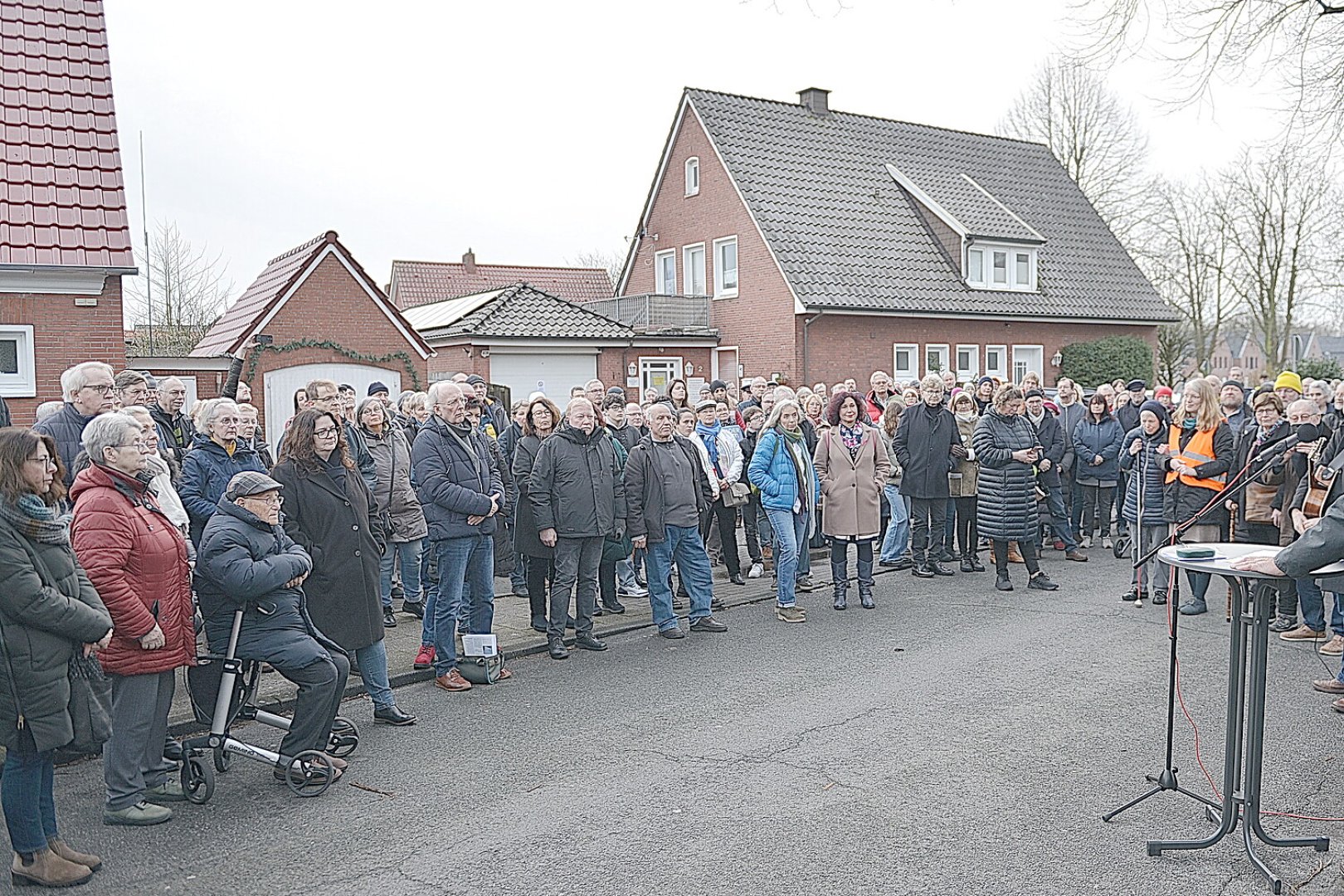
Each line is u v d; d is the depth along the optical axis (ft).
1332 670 24.97
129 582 16.34
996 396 34.78
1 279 38.73
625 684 24.36
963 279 93.76
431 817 16.84
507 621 30.55
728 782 18.13
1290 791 17.44
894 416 38.96
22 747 14.16
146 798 17.31
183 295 101.55
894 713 21.83
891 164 100.42
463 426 24.77
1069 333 101.09
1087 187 131.64
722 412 39.52
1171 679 16.39
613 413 32.58
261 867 15.16
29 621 13.83
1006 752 19.39
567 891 14.25
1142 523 32.07
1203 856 15.02
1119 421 42.96
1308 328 134.92
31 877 14.56
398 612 31.40
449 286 135.33
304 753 17.93
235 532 17.74
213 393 58.54
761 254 88.69
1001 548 34.73
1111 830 15.96
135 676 16.63
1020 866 14.78
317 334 62.28
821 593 34.76
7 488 13.89
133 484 16.62
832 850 15.37
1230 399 33.99
